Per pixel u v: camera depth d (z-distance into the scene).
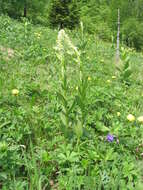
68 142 2.59
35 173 1.94
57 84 4.26
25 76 4.67
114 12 29.75
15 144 2.46
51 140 2.70
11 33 7.73
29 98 3.60
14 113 2.93
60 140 2.61
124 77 5.41
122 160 2.38
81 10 28.80
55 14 23.98
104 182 2.03
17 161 2.14
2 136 2.52
